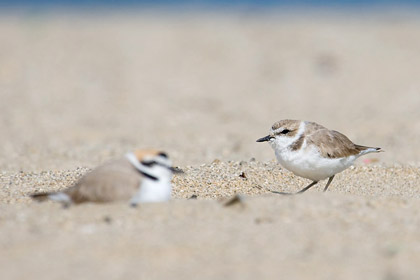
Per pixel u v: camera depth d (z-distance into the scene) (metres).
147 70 24.52
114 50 27.30
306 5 40.31
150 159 7.62
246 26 32.38
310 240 6.57
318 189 9.84
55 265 5.98
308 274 5.79
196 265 5.98
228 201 7.68
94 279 5.70
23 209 7.80
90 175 7.79
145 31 31.17
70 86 22.19
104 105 20.11
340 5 40.09
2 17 34.72
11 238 6.67
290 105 20.36
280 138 9.07
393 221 7.20
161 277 5.73
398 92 21.56
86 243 6.50
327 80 23.55
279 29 31.33
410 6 38.72
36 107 19.62
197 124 17.95
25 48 26.83
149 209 7.46
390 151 13.78
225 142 15.45
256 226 6.96
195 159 12.57
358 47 27.67
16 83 22.20
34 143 15.31
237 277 5.72
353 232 6.81
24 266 5.97
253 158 12.00
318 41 28.66
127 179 7.54
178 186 9.57
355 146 9.40
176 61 25.92
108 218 7.16
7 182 9.70
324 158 8.95
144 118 18.62
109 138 16.08
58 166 12.10
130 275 5.77
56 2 41.25
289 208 7.57
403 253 6.24
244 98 21.30
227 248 6.36
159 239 6.58
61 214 7.40
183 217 7.24
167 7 40.44
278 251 6.29
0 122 17.81
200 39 29.41
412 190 9.78
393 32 30.52
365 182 10.25
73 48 27.34
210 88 22.53
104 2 41.88
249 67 25.27
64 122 18.02
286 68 25.02
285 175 10.44
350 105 20.14
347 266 5.95
